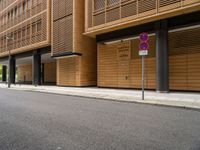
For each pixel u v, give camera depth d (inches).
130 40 665.0
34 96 524.4
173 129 209.9
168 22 537.0
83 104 379.2
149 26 573.0
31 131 203.8
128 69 666.8
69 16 776.9
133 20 555.2
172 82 577.6
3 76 1601.9
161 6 501.7
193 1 451.2
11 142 172.7
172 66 579.2
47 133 197.0
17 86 954.7
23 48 1024.9
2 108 333.4
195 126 221.6
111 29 634.8
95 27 657.0
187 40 553.9
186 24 508.7
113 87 703.7
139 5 545.3
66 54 776.9
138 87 642.8
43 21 900.0
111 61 711.7
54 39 838.5
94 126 221.0
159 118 259.6
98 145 164.9
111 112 299.1
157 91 541.6
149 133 196.4
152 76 609.0
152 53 612.4
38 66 991.0
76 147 160.7
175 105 345.7
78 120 248.2
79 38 772.0
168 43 563.5
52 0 850.1
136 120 248.5
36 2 953.5
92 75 820.0
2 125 226.7
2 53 1259.8
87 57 802.2
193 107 325.4
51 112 298.2
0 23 1320.1
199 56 531.2
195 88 537.0
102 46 738.8
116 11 601.0
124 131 202.8
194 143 169.3
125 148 158.4
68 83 826.8
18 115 277.7
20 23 1080.2
